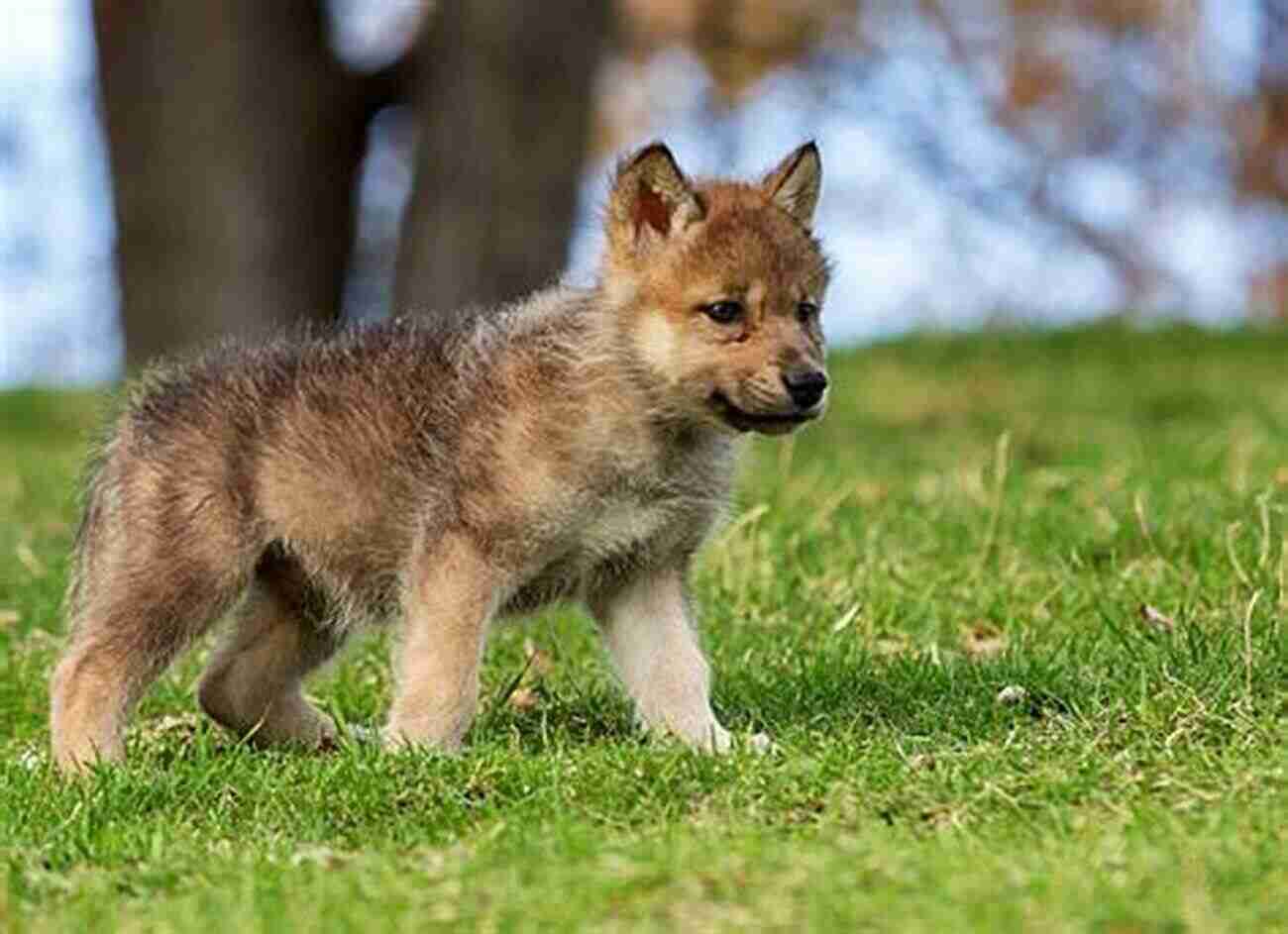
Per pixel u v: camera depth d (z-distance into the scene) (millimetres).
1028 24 44000
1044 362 28094
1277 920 8383
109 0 31438
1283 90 44125
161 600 11742
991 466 17875
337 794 10383
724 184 11766
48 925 8922
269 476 11797
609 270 11555
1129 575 14156
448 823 10062
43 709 13109
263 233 31438
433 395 11594
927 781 10102
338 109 32250
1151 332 29266
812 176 11922
